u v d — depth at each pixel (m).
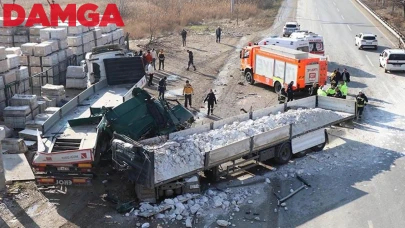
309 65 24.97
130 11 55.88
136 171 13.84
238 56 37.62
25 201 14.13
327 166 17.06
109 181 15.52
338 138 19.88
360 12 66.56
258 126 17.02
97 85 21.62
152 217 13.30
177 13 56.66
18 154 16.89
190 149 14.57
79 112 18.30
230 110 23.70
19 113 19.58
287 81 25.84
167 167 13.84
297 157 17.86
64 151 14.25
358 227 13.00
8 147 17.17
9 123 19.66
